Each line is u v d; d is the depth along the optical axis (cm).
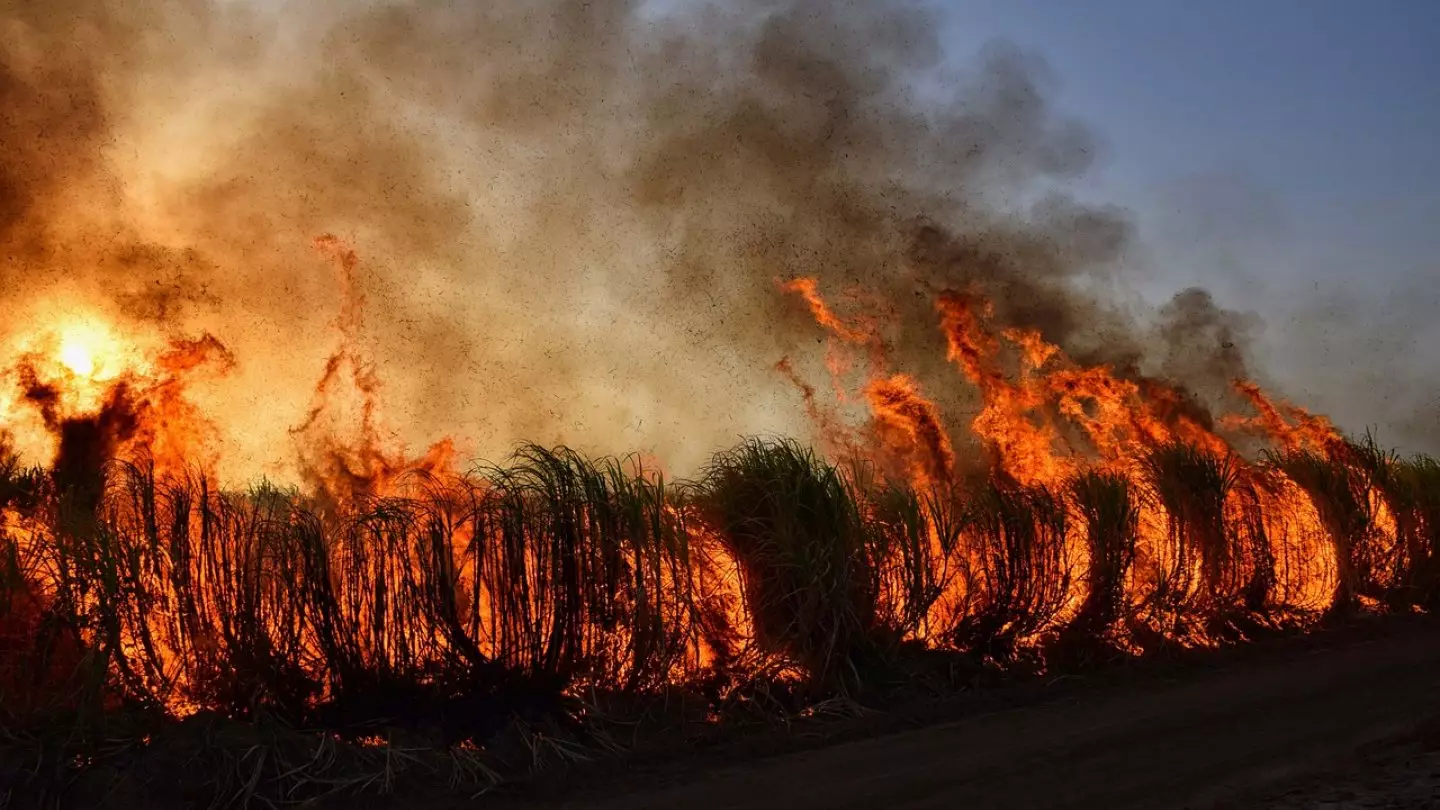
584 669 763
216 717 651
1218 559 1084
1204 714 812
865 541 877
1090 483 1032
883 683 854
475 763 662
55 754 612
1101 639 998
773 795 634
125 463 734
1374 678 930
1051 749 722
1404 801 609
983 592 951
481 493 780
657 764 696
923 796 627
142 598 682
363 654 720
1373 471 1310
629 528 780
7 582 659
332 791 617
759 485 866
